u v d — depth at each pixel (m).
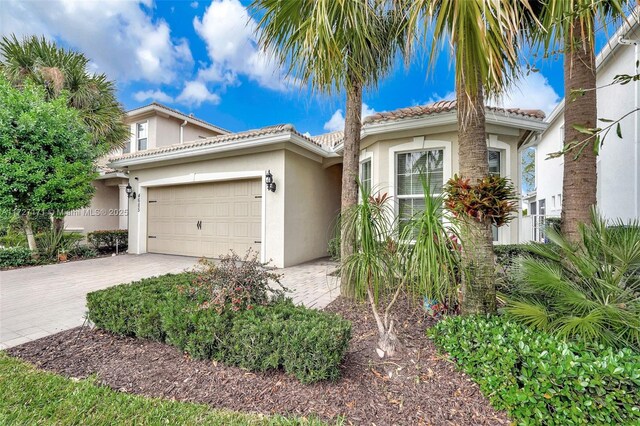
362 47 4.22
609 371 1.99
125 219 14.78
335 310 4.43
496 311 3.23
